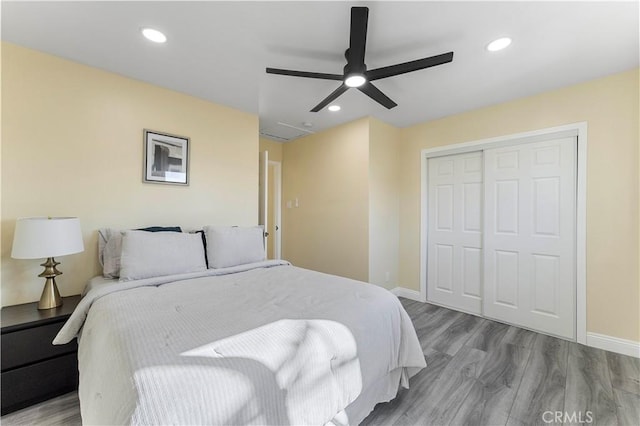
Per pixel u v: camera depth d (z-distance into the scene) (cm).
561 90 254
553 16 160
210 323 123
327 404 113
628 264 223
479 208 313
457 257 331
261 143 436
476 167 315
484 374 196
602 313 234
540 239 267
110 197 227
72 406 161
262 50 198
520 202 279
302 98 281
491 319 299
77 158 212
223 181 299
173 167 262
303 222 427
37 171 195
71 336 153
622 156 224
